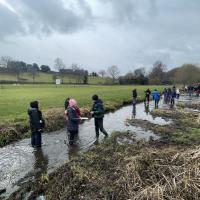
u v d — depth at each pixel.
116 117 25.20
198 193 7.08
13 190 9.25
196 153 8.73
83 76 138.62
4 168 11.16
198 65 116.19
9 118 19.22
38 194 8.77
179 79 115.38
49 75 162.12
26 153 13.13
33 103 13.99
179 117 24.86
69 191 8.24
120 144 13.45
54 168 11.09
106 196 7.62
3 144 14.45
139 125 20.23
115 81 144.88
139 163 8.95
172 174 7.92
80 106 27.67
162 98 53.78
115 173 8.79
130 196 7.32
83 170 9.38
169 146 12.15
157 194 7.00
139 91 65.19
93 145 14.48
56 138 15.98
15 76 142.50
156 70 143.00
